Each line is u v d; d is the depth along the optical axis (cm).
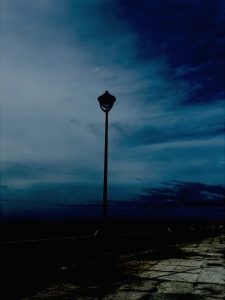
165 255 1387
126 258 1262
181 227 2253
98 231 1088
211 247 1798
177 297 686
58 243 959
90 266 1012
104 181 1044
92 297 682
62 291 726
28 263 826
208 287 779
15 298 669
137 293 717
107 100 1069
